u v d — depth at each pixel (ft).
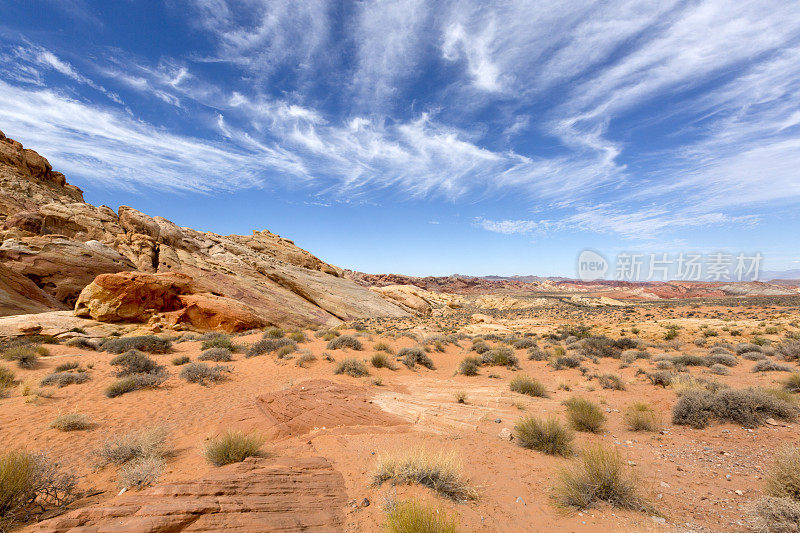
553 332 110.11
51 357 51.49
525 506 14.20
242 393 38.14
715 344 69.10
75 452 21.72
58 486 15.51
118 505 12.76
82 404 31.48
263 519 12.76
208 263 150.10
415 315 217.77
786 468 13.29
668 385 38.19
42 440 23.38
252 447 20.36
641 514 13.15
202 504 12.79
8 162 143.84
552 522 12.93
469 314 243.19
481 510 13.85
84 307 82.58
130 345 58.39
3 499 12.82
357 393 37.24
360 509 14.28
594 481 14.57
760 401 23.84
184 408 32.19
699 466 17.56
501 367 58.34
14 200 126.31
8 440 23.08
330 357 56.75
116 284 85.46
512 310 256.73
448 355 71.77
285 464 18.54
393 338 85.05
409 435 24.62
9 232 105.40
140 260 126.72
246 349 61.82
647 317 148.97
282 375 47.44
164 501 13.00
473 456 20.20
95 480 17.74
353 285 217.77
